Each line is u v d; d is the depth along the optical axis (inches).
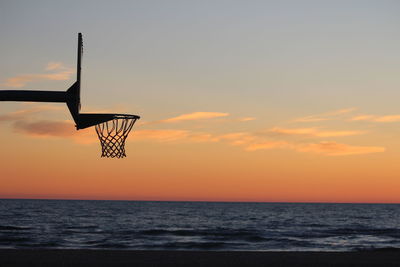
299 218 2970.0
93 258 737.0
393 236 1584.6
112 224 2081.7
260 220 2642.7
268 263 708.7
